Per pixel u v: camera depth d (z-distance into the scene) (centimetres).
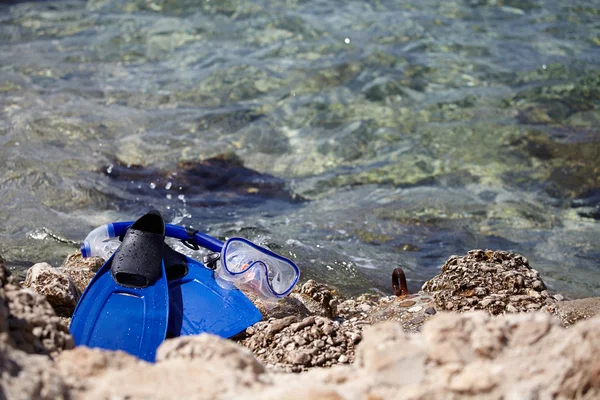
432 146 1248
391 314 662
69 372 345
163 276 584
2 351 319
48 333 384
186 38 1634
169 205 1041
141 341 532
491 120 1327
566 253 956
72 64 1505
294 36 1639
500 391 319
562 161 1199
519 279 663
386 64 1525
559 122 1326
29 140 1176
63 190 1041
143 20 1716
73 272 683
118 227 642
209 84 1443
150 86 1427
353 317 680
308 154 1225
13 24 1698
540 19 1739
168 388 329
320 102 1388
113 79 1452
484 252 716
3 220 949
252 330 586
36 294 404
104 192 1052
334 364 542
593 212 1066
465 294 661
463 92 1427
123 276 577
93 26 1689
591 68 1513
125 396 323
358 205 1065
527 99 1404
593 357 322
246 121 1318
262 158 1209
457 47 1600
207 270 629
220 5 1770
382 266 891
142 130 1258
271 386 343
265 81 1456
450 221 1026
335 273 857
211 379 336
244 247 641
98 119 1277
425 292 697
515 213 1055
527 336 348
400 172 1170
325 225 999
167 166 1148
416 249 948
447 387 322
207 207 1044
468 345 347
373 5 1802
